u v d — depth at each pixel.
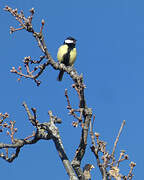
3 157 9.98
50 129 9.60
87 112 9.19
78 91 8.95
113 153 7.41
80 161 9.00
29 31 10.11
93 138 7.59
